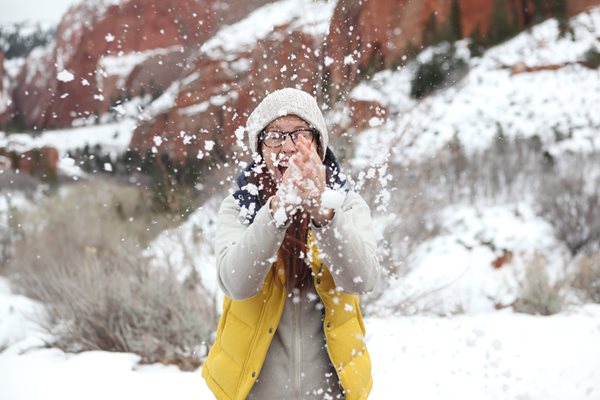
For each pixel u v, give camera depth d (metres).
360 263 1.38
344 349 1.50
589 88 20.70
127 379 3.68
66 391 3.43
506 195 12.41
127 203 8.44
